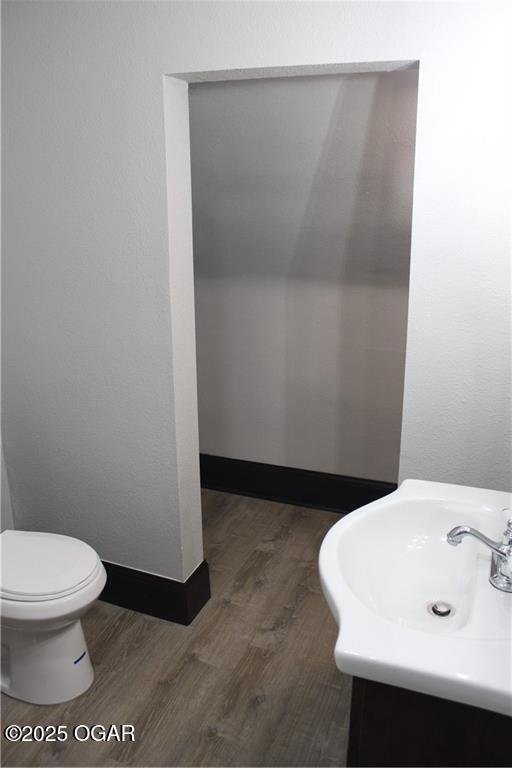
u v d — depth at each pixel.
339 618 1.19
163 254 2.00
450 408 1.75
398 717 1.18
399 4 1.54
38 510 2.53
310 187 2.44
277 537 2.92
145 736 1.86
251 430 3.27
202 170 2.54
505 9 1.46
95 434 2.31
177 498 2.23
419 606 1.40
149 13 1.80
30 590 1.84
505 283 1.62
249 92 2.14
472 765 1.16
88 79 1.94
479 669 1.08
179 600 2.31
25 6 1.95
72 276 2.16
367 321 2.88
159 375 2.13
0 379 2.41
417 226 1.66
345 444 3.10
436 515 1.59
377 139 2.14
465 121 1.56
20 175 2.13
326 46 1.64
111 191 2.02
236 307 3.12
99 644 2.23
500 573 1.34
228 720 1.91
